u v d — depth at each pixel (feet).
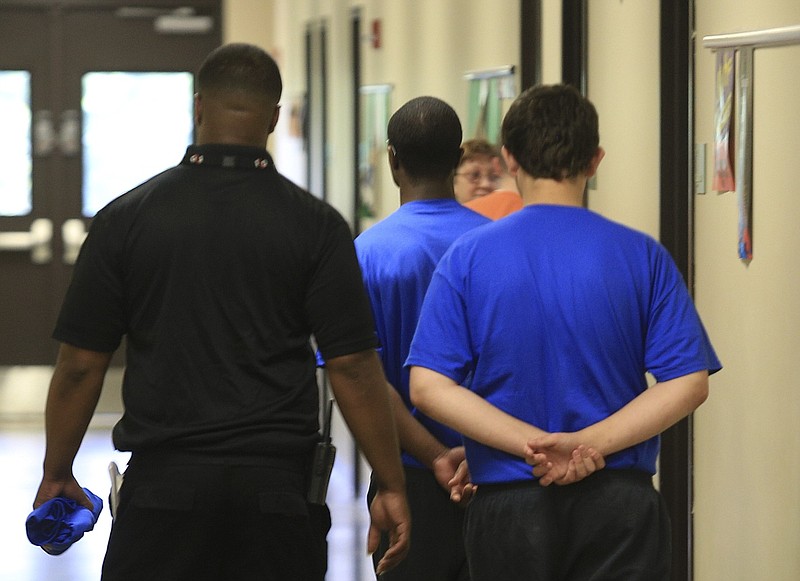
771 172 40.01
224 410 27.14
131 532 27.17
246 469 27.07
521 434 26.89
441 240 32.91
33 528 28.50
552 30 54.34
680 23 44.80
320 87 98.48
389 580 33.27
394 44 77.77
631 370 27.53
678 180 45.01
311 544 27.89
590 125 28.04
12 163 123.44
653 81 45.98
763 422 40.68
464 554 33.04
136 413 27.53
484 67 61.93
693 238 45.03
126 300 27.91
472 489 31.22
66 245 124.06
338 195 91.86
